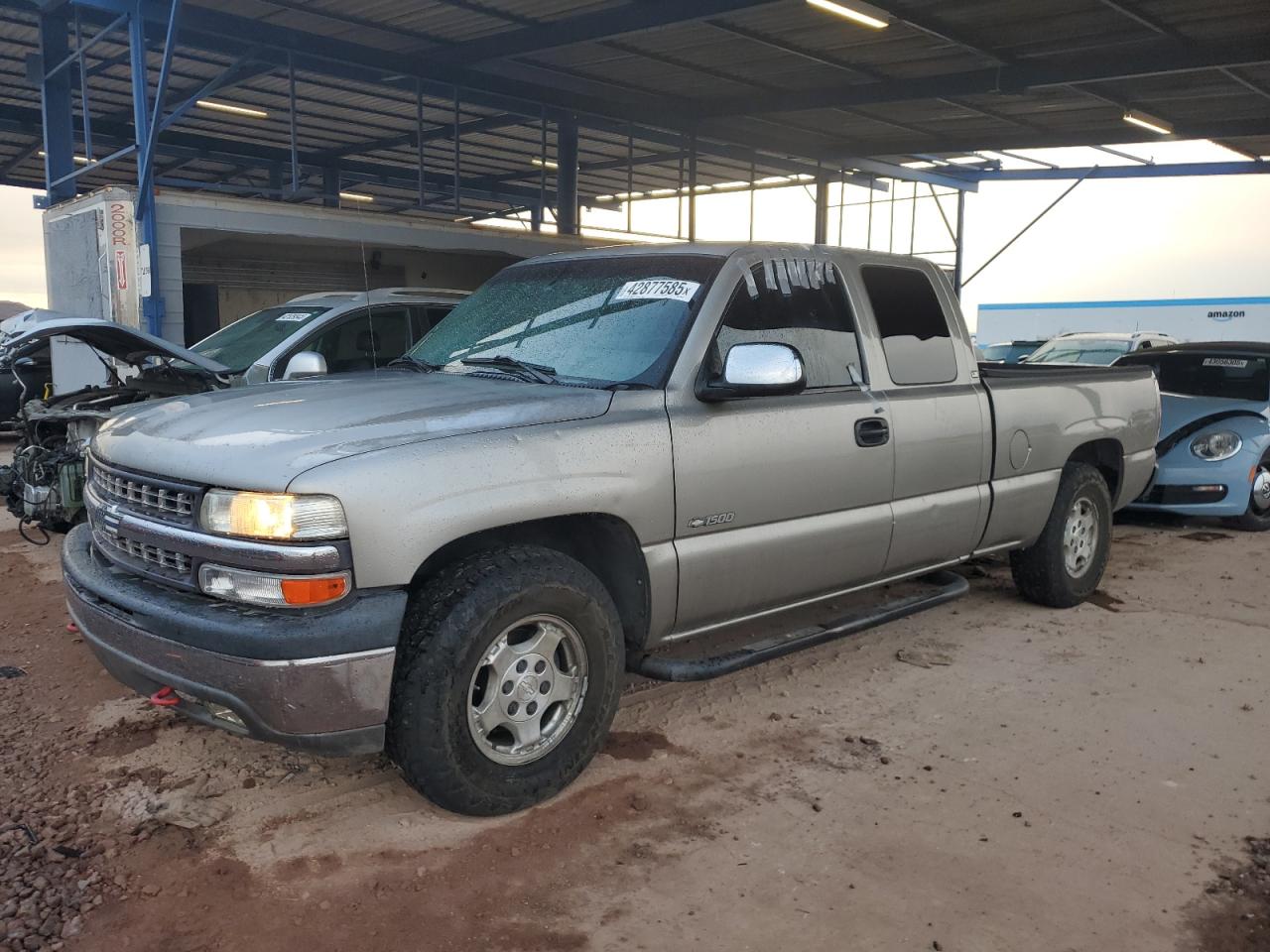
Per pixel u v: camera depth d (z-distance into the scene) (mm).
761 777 3641
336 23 14047
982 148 20422
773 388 3625
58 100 14453
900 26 13055
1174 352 9141
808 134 20422
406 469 3010
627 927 2760
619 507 3443
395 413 3309
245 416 3400
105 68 16062
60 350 13234
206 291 14922
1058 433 5387
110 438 3629
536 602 3248
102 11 12906
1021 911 2836
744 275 4035
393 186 25016
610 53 15141
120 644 3184
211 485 3045
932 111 18016
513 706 3281
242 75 16328
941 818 3352
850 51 14531
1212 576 6594
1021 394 5164
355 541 2918
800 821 3330
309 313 8008
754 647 4121
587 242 17375
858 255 4574
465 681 3119
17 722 4066
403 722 3082
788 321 4160
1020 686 4547
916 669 4762
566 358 3949
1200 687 4547
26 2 13922
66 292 13859
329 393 3670
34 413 7145
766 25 13414
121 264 12320
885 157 23312
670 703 4340
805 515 4094
